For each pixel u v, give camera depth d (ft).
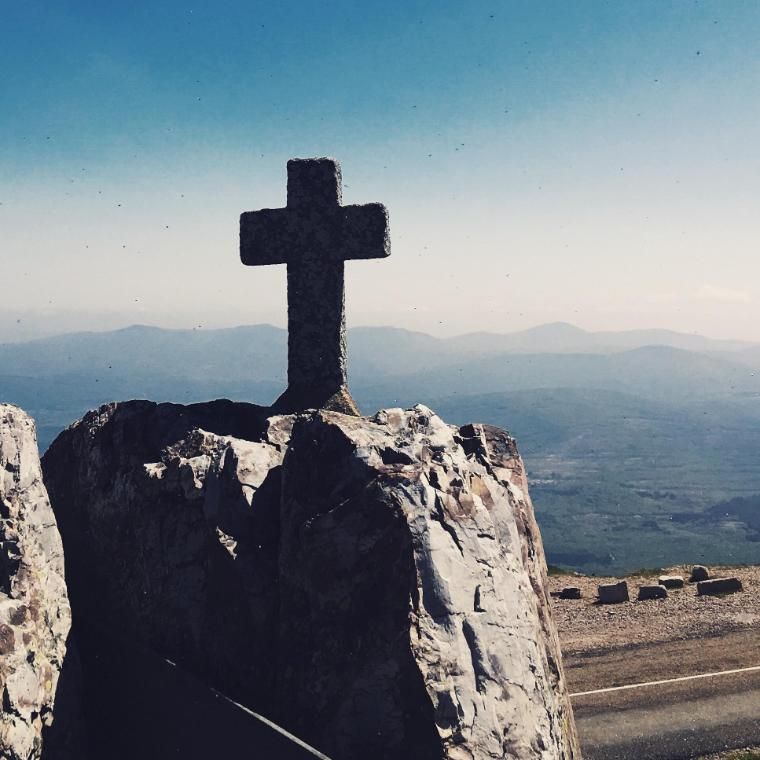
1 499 29.63
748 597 90.43
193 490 37.42
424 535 31.63
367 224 47.62
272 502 36.96
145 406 43.65
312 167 47.91
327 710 30.25
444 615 30.71
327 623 31.73
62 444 44.68
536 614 35.19
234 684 33.30
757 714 60.44
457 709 29.14
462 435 41.34
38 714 28.76
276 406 47.21
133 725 32.32
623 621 84.94
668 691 65.26
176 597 35.86
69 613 31.91
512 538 35.58
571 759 34.58
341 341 48.26
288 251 48.34
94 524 40.63
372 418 38.78
